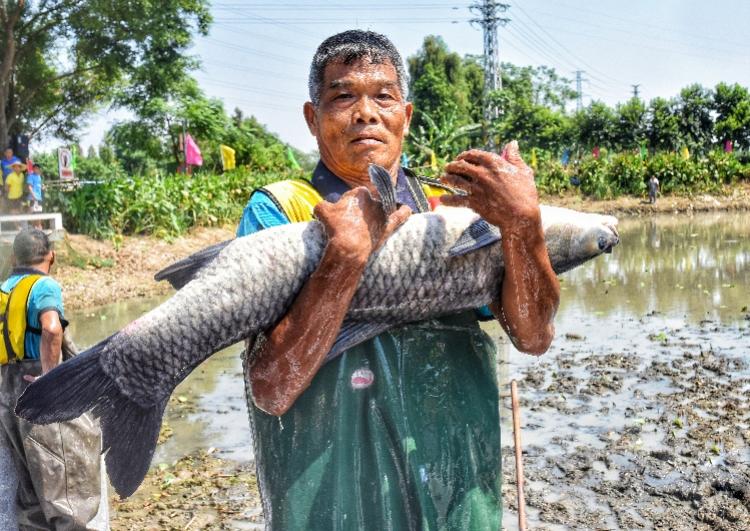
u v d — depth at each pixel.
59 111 30.17
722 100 46.66
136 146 33.16
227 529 4.72
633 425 6.19
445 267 1.78
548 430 6.16
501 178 1.65
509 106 52.53
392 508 1.78
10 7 24.30
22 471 4.06
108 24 25.92
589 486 5.15
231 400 7.29
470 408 1.86
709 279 13.45
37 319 3.99
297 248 1.72
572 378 7.58
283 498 1.78
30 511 4.07
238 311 1.70
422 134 37.97
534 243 1.68
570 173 36.62
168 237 18.97
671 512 4.77
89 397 1.70
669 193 35.06
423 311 1.80
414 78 65.69
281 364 1.62
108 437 1.71
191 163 28.39
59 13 25.61
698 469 5.33
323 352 1.63
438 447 1.81
